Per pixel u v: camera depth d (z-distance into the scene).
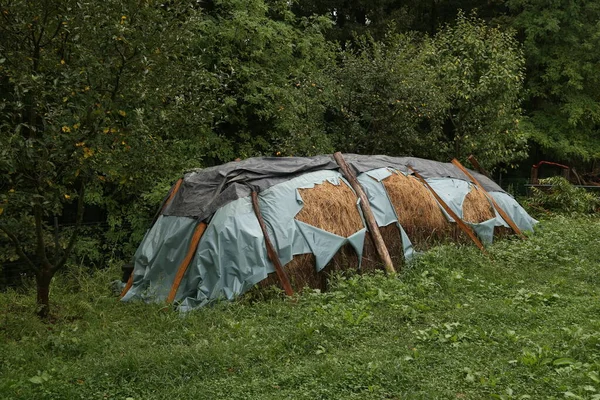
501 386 5.85
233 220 9.46
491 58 17.48
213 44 16.39
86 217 16.08
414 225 11.27
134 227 14.59
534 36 22.22
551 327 7.50
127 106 8.34
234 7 17.03
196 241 9.52
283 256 9.52
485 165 17.52
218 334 7.70
